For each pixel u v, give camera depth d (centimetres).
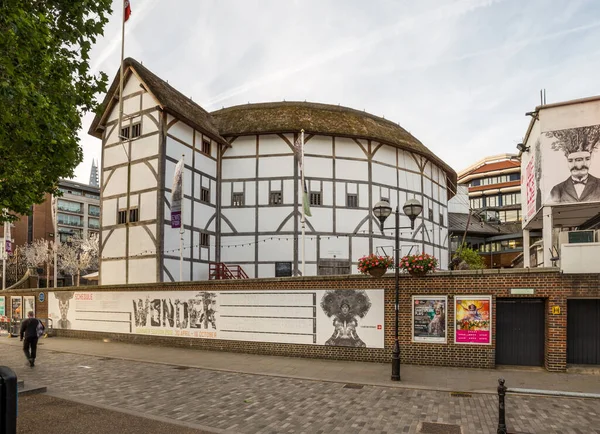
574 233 1419
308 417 805
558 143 1580
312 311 1436
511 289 1220
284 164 2698
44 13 1012
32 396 946
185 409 855
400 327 1314
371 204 2766
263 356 1475
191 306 1672
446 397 949
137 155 2395
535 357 1246
